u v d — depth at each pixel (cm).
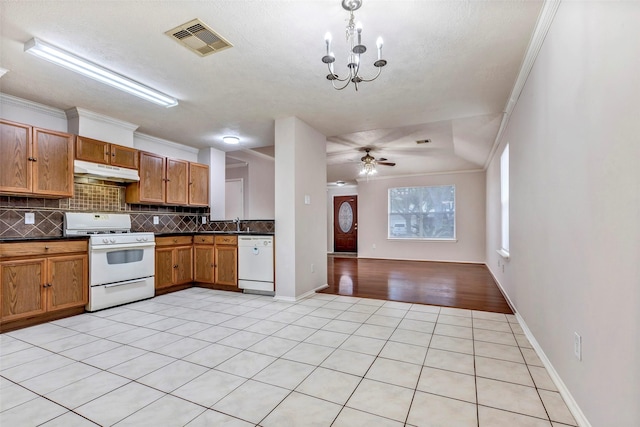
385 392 178
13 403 167
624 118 113
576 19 156
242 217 664
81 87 297
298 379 193
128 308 352
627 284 110
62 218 359
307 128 414
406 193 836
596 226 135
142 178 415
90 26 208
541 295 219
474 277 554
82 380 192
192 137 469
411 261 792
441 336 265
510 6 190
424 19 202
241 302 379
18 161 300
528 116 257
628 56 110
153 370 205
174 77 281
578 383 152
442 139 501
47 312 304
